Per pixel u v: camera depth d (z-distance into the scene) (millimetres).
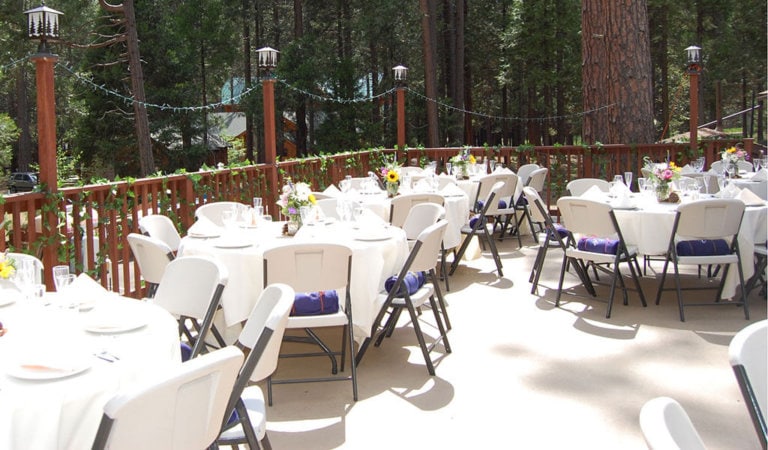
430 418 3236
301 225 4211
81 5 19938
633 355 4039
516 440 2992
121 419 1468
